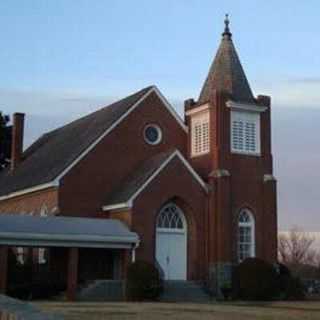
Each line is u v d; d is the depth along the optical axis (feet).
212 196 133.08
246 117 139.95
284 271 139.13
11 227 115.03
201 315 73.46
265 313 79.71
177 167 130.52
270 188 138.72
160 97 143.23
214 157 134.82
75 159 132.05
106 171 134.62
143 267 116.26
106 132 135.85
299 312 82.99
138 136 139.33
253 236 136.46
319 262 298.15
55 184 129.80
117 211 129.08
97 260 129.29
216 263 130.11
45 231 116.26
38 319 33.30
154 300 115.24
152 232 125.49
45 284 116.47
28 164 169.27
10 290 112.98
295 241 319.88
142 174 131.34
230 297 127.03
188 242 131.85
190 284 126.41
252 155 138.92
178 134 144.46
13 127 182.80
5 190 160.25
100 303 97.35
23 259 141.79
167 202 129.70
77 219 124.88
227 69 143.74
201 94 147.13
